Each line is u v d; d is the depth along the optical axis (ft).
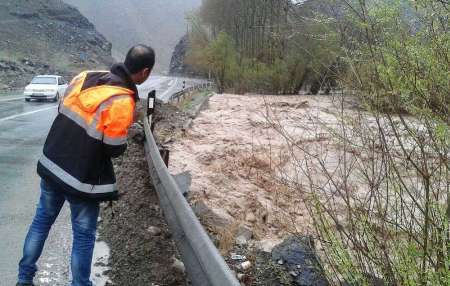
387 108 10.62
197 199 23.44
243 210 23.32
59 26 336.90
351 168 12.23
